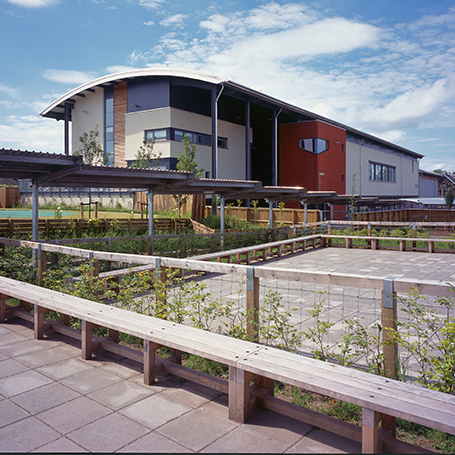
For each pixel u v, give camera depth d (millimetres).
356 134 44844
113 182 12484
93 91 35062
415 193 64688
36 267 7742
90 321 4098
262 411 3201
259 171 40812
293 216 25359
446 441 2893
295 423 3023
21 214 25344
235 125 36594
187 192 16156
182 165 23766
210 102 34000
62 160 9500
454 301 3090
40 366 4129
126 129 32656
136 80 31953
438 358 3166
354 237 16656
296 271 3805
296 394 3598
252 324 4164
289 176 38281
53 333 5203
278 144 39031
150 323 3895
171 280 5176
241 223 24938
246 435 2844
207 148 33125
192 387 3650
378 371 3514
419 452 2510
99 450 2645
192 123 32000
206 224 22391
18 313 5750
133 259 5305
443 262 12812
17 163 9383
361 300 7559
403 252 15656
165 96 30359
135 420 3049
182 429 2920
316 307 4121
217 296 7750
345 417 3252
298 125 37750
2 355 4434
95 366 4133
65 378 3830
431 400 2359
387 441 2615
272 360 2971
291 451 2646
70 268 7723
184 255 13883
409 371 4199
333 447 2701
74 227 15695
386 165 53906
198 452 2623
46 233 14836
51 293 5137
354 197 23953
